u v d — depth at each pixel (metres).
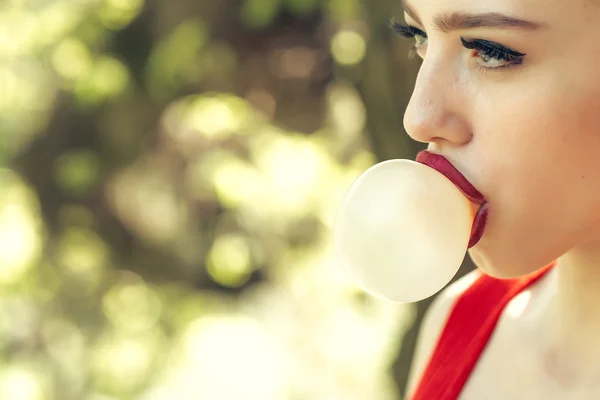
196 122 3.05
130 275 3.50
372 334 3.06
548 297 0.97
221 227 3.38
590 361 0.89
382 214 0.74
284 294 3.39
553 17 0.68
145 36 3.14
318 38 2.96
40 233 3.45
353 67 2.30
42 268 3.45
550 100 0.70
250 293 3.55
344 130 3.01
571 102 0.70
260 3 2.74
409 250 0.73
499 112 0.72
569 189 0.73
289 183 3.05
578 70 0.70
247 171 3.09
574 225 0.75
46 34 3.15
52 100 3.31
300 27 2.97
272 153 3.07
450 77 0.74
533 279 1.03
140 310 3.44
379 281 0.75
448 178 0.76
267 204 3.12
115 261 3.50
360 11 2.08
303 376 3.11
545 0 0.68
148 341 3.38
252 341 3.34
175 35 2.98
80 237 3.45
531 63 0.70
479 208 0.76
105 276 3.49
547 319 0.95
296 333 3.24
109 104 3.28
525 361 0.96
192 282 3.54
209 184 3.28
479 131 0.74
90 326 3.40
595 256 0.85
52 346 3.37
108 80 3.14
